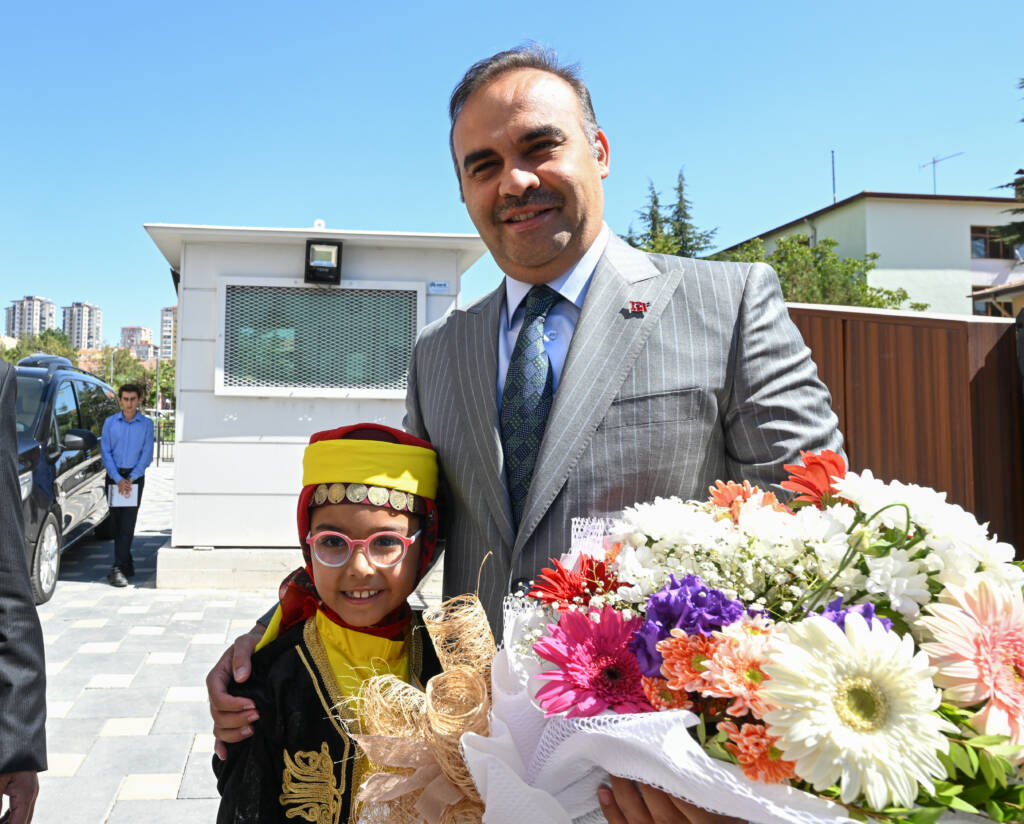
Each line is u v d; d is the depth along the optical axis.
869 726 0.75
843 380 2.74
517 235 1.48
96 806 3.07
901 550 0.94
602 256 1.58
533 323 1.56
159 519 11.42
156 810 3.04
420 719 1.12
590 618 0.96
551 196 1.46
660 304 1.52
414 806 1.13
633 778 0.87
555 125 1.45
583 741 0.89
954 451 2.77
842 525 0.96
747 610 0.90
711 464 1.50
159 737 3.70
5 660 1.57
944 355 2.79
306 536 1.57
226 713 1.42
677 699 0.85
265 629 1.57
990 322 2.82
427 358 1.82
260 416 6.44
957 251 28.14
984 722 0.81
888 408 2.75
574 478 1.44
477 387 1.60
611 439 1.45
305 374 6.42
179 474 6.43
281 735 1.42
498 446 1.53
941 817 0.83
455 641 1.24
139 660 4.80
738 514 1.05
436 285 6.54
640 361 1.48
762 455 1.44
